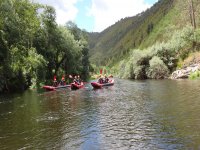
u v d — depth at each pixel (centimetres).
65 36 5731
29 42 4881
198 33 5691
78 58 6200
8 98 3020
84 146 1132
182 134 1209
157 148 1054
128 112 1784
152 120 1509
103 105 2153
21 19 3900
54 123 1571
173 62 5931
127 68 7050
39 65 4478
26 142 1223
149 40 17325
